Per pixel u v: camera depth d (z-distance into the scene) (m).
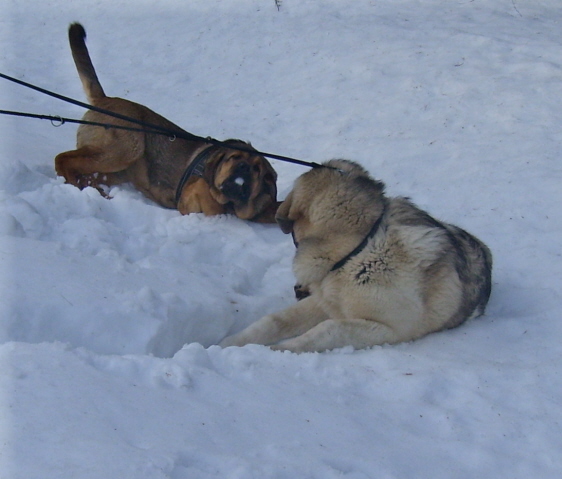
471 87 10.03
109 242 5.12
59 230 5.05
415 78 10.53
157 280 4.54
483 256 4.90
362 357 4.13
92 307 3.79
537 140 8.24
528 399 3.70
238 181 6.18
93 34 13.57
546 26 12.96
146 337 3.86
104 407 2.88
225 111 10.23
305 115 9.88
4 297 3.63
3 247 4.26
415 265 4.37
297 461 2.83
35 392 2.87
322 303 4.60
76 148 7.02
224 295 4.77
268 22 13.52
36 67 11.68
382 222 4.43
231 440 2.90
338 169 4.59
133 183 6.91
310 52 12.03
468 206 6.80
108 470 2.45
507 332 4.61
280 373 3.71
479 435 3.37
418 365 4.02
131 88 11.16
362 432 3.22
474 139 8.50
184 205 6.61
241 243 5.94
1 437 2.54
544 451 3.26
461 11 13.95
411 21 13.31
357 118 9.53
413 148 8.39
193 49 12.62
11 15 14.56
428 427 3.43
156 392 3.17
